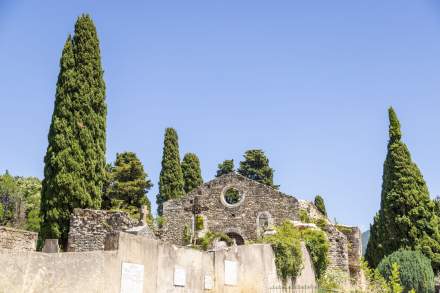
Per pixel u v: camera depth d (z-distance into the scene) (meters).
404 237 38.12
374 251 41.44
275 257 21.53
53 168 28.70
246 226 37.44
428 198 39.09
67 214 27.94
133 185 45.97
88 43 31.75
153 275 15.77
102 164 30.55
